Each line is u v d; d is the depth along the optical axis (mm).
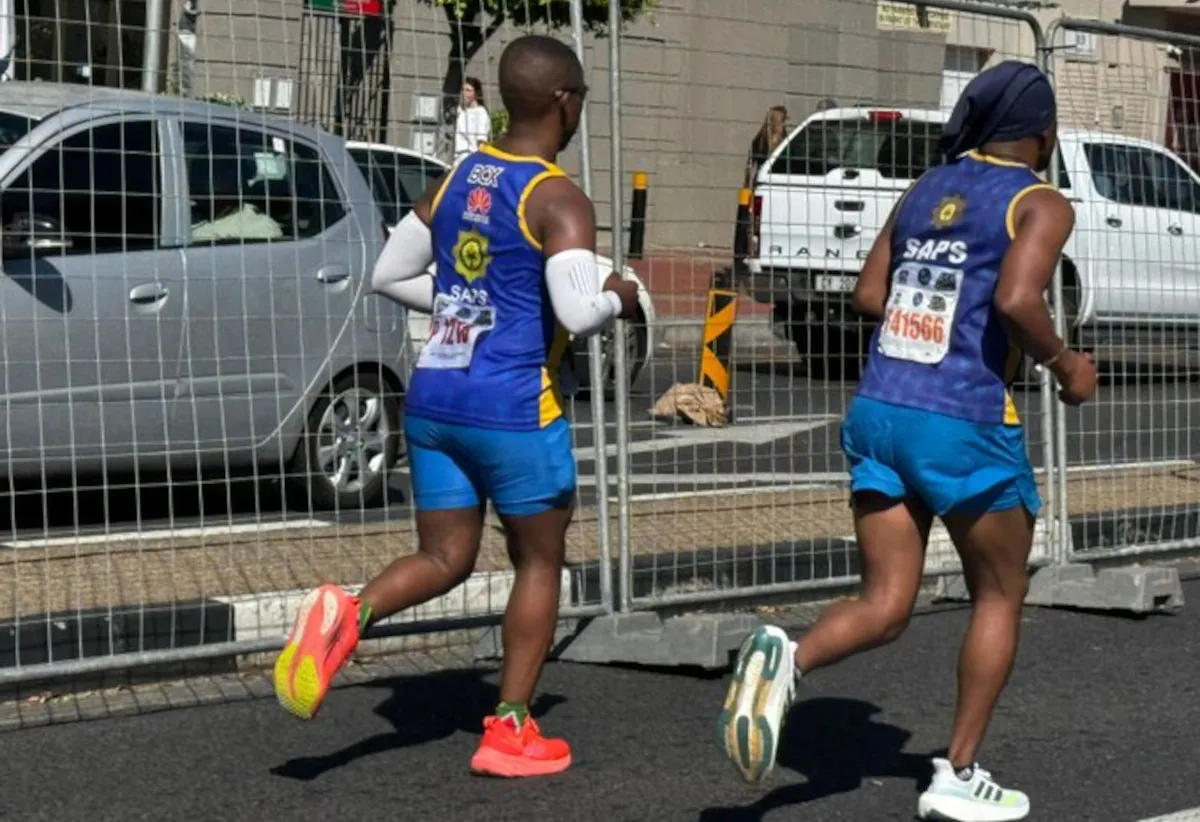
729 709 4453
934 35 8383
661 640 6598
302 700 4914
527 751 5398
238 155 7539
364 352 8656
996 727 6047
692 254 7922
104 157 7891
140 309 7922
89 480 8211
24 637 6070
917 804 5250
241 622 6477
